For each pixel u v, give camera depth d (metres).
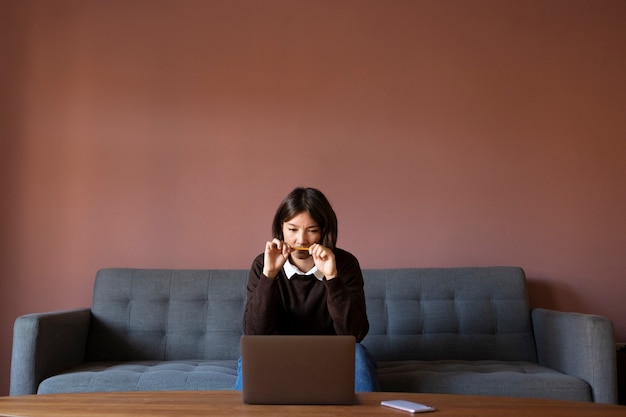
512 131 3.02
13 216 2.88
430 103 3.03
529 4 3.06
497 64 3.05
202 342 2.57
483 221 2.96
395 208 2.97
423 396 1.32
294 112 3.01
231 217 2.94
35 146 2.94
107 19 3.04
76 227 2.89
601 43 3.05
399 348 2.59
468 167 3.00
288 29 3.05
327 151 2.99
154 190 2.94
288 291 1.97
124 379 2.05
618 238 2.95
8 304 2.82
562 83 3.04
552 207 2.97
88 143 2.95
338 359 1.22
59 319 2.26
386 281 2.68
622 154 3.01
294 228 1.90
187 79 3.02
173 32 3.04
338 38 3.05
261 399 1.21
